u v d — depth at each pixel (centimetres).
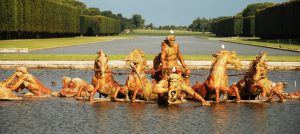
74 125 2581
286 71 5859
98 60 3378
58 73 5391
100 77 3375
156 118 2772
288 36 16550
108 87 3369
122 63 6138
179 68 3447
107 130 2470
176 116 2836
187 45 13962
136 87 3328
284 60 6650
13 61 6119
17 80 3528
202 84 3384
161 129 2491
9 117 2783
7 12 12500
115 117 2800
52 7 16788
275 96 3616
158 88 3262
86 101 3356
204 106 3181
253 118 2783
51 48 10800
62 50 9806
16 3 12812
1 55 7431
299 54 8556
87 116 2825
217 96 3291
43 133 2405
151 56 7544
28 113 2909
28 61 6128
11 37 14575
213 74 3322
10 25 12644
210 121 2694
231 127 2542
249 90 3409
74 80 3588
